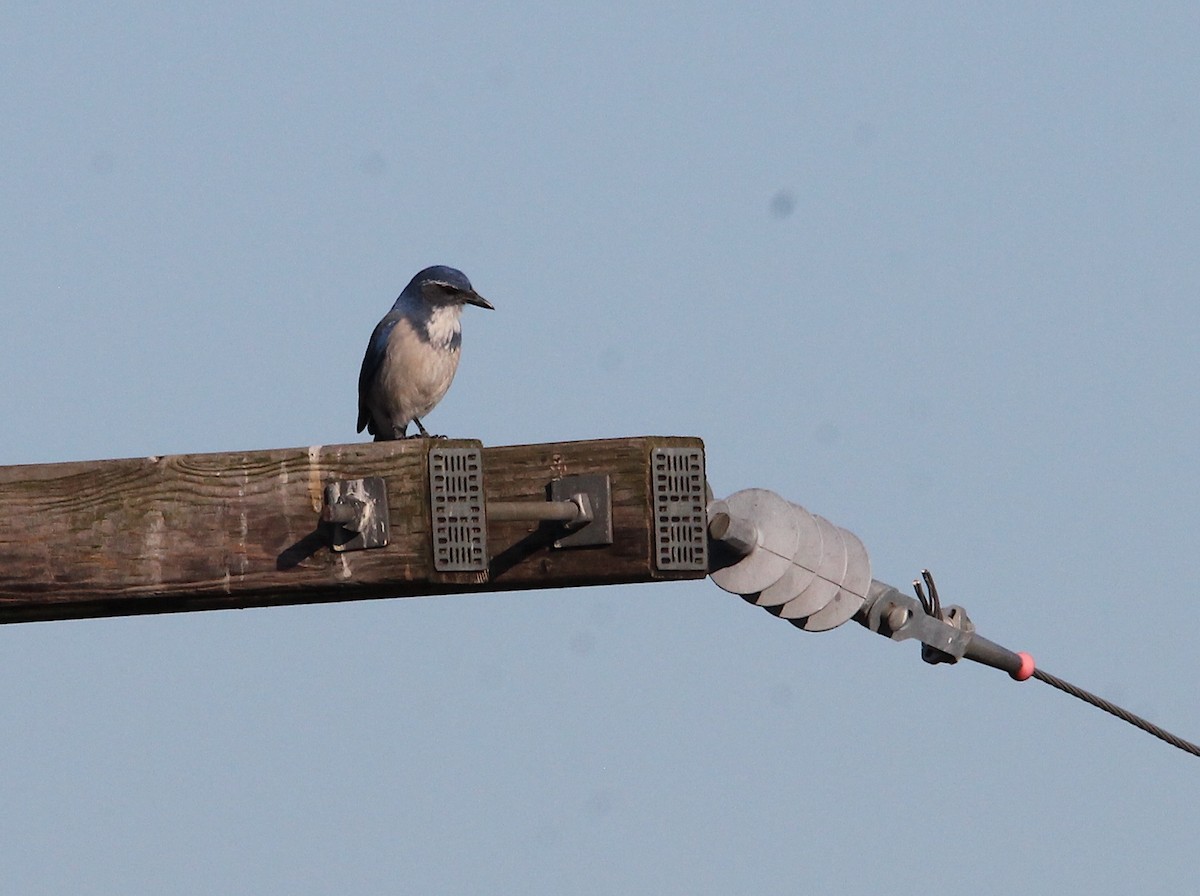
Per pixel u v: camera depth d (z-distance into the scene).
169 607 11.38
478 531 11.20
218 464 11.23
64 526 11.15
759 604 13.84
